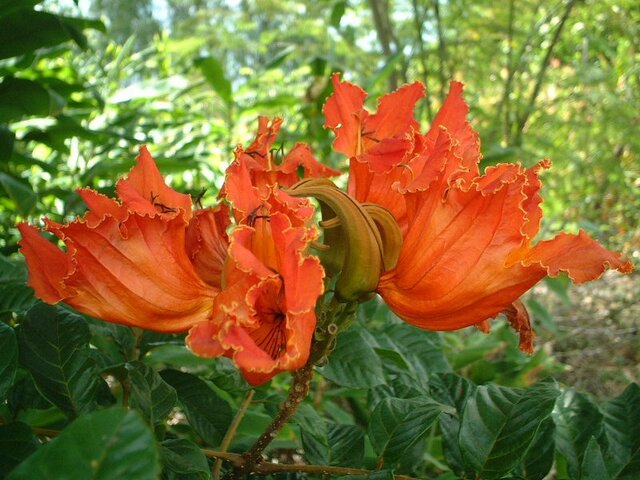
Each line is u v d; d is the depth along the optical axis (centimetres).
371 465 39
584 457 33
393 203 29
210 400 37
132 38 115
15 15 46
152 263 25
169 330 26
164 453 26
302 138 86
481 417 31
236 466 31
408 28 133
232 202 25
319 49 137
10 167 69
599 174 168
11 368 28
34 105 50
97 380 31
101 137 80
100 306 25
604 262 25
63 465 16
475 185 24
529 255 25
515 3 132
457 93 30
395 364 47
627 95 154
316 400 59
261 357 22
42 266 25
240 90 110
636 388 36
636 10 146
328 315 26
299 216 24
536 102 147
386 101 32
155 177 27
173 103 122
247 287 24
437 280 25
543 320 99
